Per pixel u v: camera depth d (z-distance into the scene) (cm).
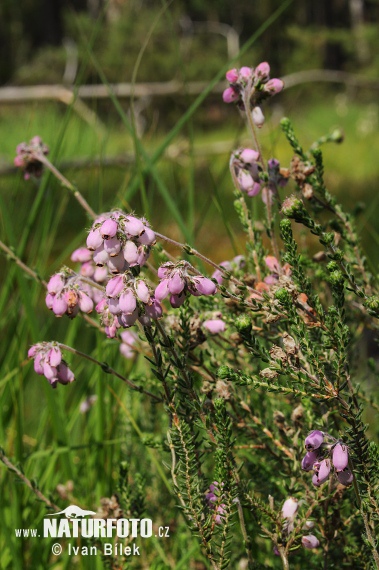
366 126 375
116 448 56
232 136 262
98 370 54
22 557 52
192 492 40
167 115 239
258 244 45
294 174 45
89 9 518
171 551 53
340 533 44
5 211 58
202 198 127
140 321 38
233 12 511
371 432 53
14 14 555
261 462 47
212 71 412
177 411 41
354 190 227
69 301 40
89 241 37
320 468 37
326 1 599
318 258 47
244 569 47
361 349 55
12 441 58
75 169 80
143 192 55
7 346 61
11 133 217
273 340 44
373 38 496
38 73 389
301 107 434
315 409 45
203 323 45
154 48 409
